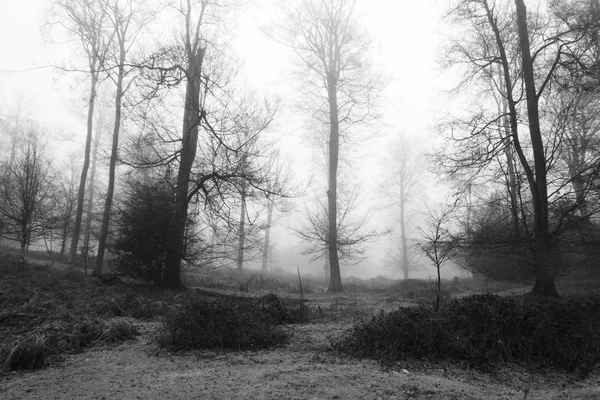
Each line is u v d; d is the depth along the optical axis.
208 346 5.99
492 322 5.91
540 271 11.21
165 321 6.54
